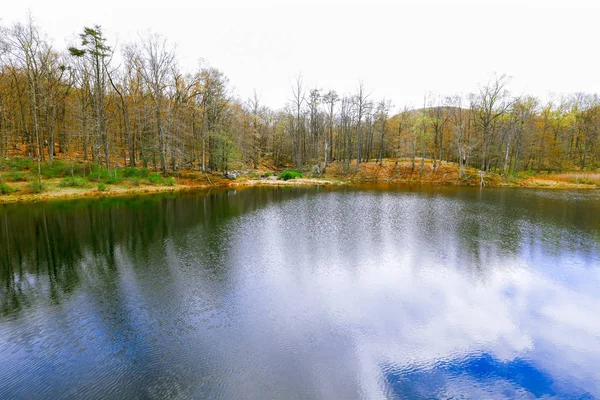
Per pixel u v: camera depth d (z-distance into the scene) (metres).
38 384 5.45
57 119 34.84
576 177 41.66
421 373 5.83
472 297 8.83
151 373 5.73
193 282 9.59
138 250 12.47
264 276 10.11
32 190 23.27
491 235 15.07
